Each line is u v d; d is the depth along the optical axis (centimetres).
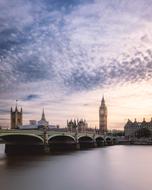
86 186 6925
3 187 6744
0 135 11706
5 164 10912
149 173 8969
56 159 13075
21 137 14800
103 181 7544
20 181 7444
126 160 13025
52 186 6875
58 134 17775
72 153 17150
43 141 15962
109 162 12069
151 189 6700
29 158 13438
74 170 9456
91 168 10031
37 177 8019
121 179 7862
